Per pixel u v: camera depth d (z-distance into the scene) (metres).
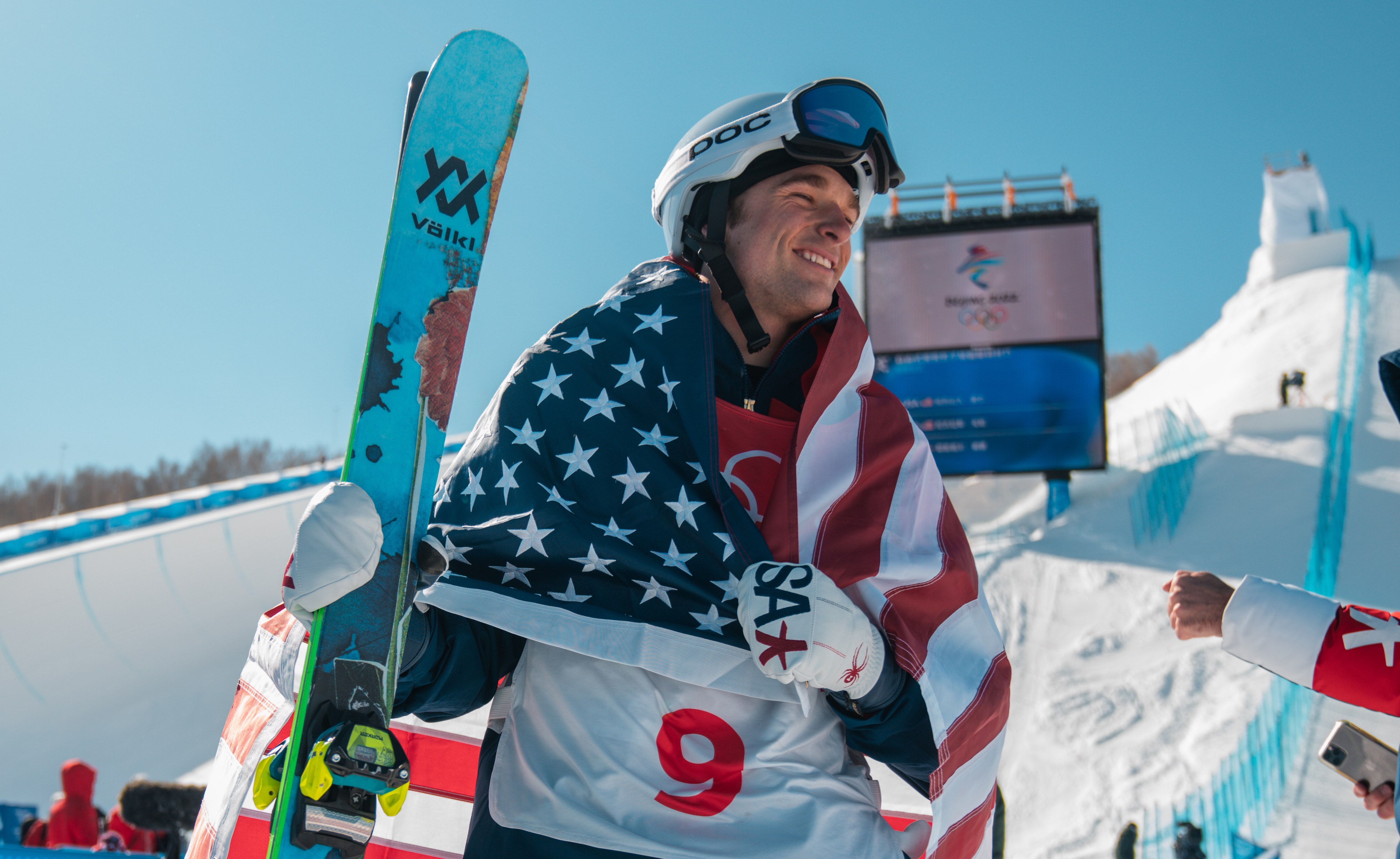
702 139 1.70
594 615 1.31
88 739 20.44
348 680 1.10
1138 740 13.59
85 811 6.01
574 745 1.28
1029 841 11.84
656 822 1.23
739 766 1.29
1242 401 41.28
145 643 24.55
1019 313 21.64
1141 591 19.95
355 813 1.04
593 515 1.40
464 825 1.77
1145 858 10.53
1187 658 15.70
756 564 1.30
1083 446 21.11
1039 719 15.03
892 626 1.38
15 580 25.77
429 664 1.32
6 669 22.55
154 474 75.69
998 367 21.59
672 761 1.27
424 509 1.24
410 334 1.28
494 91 1.44
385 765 1.05
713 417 1.48
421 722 1.82
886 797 2.03
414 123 1.36
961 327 21.78
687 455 1.46
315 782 1.03
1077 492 26.98
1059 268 21.64
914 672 1.35
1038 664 17.42
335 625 1.11
